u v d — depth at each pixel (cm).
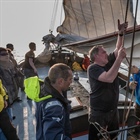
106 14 767
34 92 189
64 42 672
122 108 366
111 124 295
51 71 189
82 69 788
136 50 413
